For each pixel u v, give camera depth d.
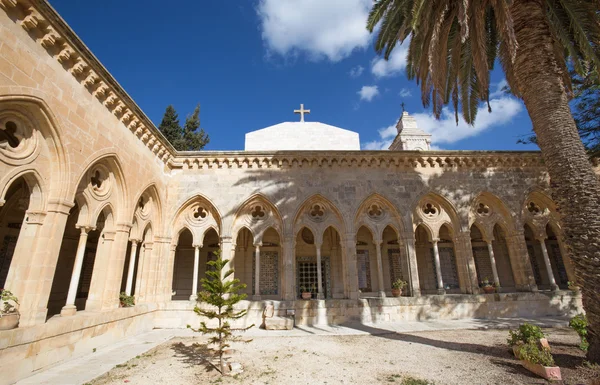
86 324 9.66
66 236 16.19
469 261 16.08
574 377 6.90
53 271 8.47
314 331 13.03
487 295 15.53
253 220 16.39
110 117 11.21
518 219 16.81
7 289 7.82
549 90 9.10
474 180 17.28
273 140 21.59
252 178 16.50
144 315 13.40
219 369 8.12
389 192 16.72
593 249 7.83
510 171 17.58
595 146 15.81
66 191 8.90
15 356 7.12
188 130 33.12
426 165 17.33
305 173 16.70
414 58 12.53
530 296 15.65
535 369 7.31
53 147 8.81
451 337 11.43
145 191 14.30
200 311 8.09
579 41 10.16
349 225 16.08
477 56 10.96
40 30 8.12
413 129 27.94
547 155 8.91
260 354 9.61
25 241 8.26
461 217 16.64
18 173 7.85
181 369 8.16
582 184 8.21
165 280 15.17
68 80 9.16
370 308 14.93
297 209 16.09
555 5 10.64
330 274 19.77
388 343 10.80
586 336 8.17
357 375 7.59
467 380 7.06
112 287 11.41
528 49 9.55
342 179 16.73
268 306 14.22
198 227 16.17
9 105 7.57
